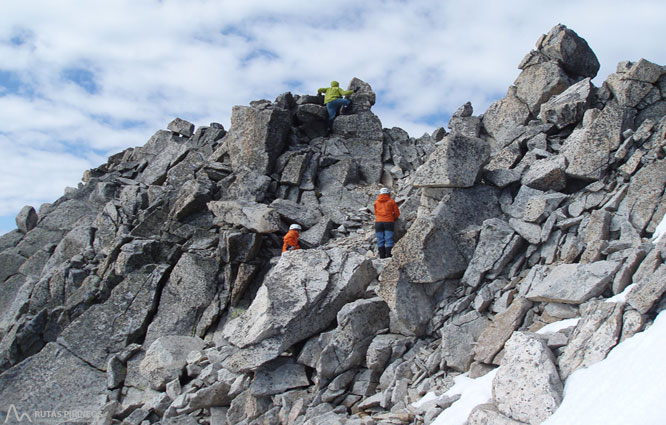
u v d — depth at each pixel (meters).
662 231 8.92
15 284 19.67
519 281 9.96
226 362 10.97
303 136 20.56
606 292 8.27
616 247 8.96
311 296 10.84
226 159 19.36
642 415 5.73
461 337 9.48
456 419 7.59
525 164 12.19
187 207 16.83
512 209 11.40
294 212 16.47
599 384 6.52
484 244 10.48
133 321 15.33
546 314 8.63
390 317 10.62
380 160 19.38
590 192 10.60
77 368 14.84
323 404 9.77
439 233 10.73
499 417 6.98
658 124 10.80
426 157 19.23
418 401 8.75
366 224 16.59
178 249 16.64
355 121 20.12
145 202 19.44
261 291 11.67
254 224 15.30
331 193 18.25
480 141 11.79
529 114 15.71
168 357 13.48
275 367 10.83
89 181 22.52
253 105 20.42
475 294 10.21
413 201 14.82
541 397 6.76
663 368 6.04
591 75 16.06
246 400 11.01
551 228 10.12
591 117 12.62
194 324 15.09
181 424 11.59
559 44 15.55
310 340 10.84
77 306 16.47
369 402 9.38
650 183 9.69
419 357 9.80
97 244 18.69
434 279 10.41
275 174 18.25
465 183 11.36
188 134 23.38
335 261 11.40
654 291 7.00
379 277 11.16
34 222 22.16
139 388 13.85
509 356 7.41
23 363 15.12
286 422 10.00
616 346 6.96
